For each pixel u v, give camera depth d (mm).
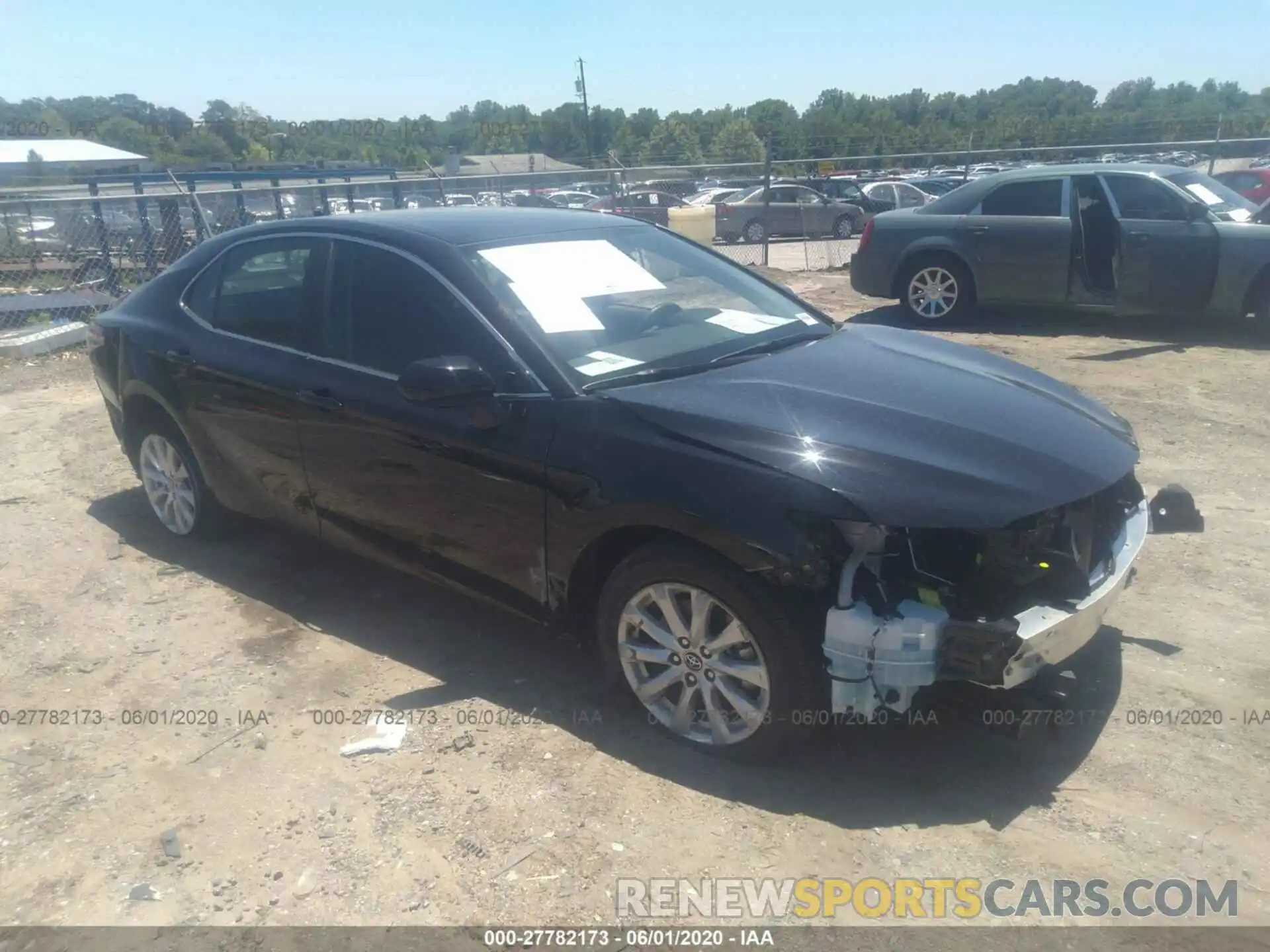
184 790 3363
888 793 3229
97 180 18672
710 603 3223
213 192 13039
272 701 3875
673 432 3291
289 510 4578
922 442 3236
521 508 3596
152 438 5281
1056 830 3053
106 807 3285
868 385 3650
